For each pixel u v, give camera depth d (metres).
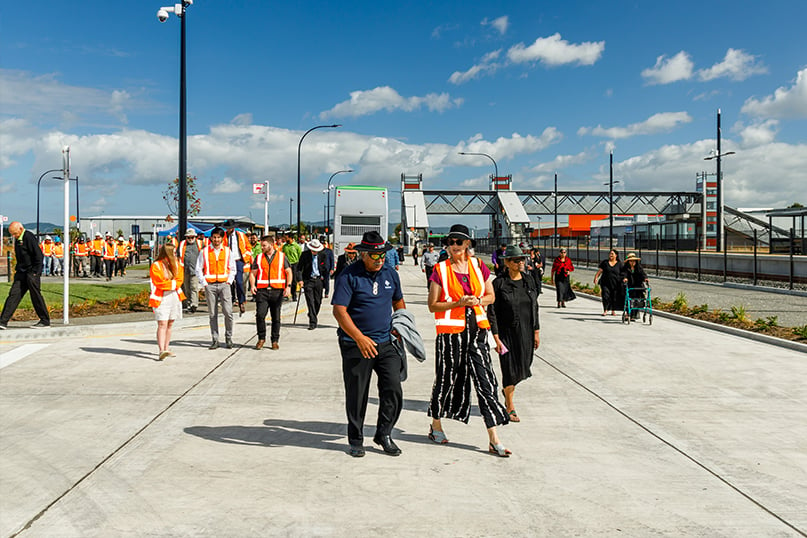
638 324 14.32
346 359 5.23
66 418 6.32
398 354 5.30
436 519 4.00
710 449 5.50
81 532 3.79
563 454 5.34
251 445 5.52
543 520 4.00
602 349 10.80
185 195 15.94
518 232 94.06
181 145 15.91
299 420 6.33
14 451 5.30
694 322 14.27
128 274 34.62
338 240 34.97
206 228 27.89
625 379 8.38
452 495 4.41
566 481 4.70
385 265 5.34
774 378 8.47
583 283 28.50
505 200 99.56
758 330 12.45
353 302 5.21
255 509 4.14
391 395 5.25
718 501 4.34
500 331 6.35
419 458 5.20
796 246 32.75
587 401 7.20
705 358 9.95
